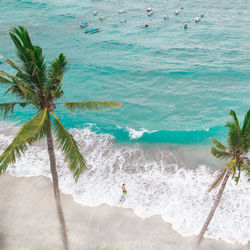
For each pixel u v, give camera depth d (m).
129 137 23.97
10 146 7.51
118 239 14.77
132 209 16.81
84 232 15.16
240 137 10.58
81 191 18.16
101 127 25.56
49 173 19.67
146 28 57.72
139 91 32.34
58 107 29.20
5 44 48.78
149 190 18.14
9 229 15.27
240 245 14.58
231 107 28.11
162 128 25.25
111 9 73.69
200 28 56.16
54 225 15.59
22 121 26.34
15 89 9.26
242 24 57.34
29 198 17.56
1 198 17.58
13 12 69.88
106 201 17.41
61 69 9.90
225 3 76.00
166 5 76.12
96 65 39.84
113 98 31.00
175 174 19.48
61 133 9.48
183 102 29.58
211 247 14.44
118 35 53.78
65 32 56.22
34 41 50.97
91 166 20.34
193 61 40.28
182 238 14.89
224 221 15.91
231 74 35.50
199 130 24.69
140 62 40.62
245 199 17.31
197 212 16.52
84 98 31.17
